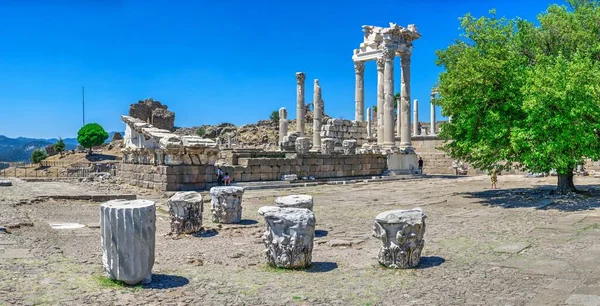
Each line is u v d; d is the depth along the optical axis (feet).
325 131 161.68
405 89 146.72
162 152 87.35
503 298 25.18
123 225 26.71
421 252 35.50
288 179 107.76
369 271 31.22
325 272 30.99
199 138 89.76
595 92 60.39
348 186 106.11
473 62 67.51
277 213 31.94
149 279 27.61
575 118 61.26
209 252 37.04
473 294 26.00
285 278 29.43
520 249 37.06
